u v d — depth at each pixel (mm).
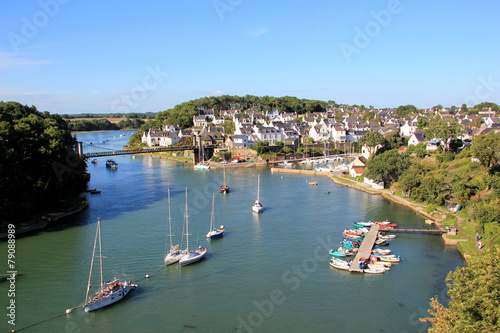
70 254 66500
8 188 79562
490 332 30547
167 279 57594
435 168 115312
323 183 134750
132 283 56375
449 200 89812
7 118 96125
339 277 57750
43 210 90312
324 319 46906
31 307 49875
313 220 86000
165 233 77375
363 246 68188
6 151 78125
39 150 89562
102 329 45312
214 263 63094
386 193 112062
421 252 66562
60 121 156875
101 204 102250
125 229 79938
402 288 54219
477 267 37375
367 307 49531
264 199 108000
